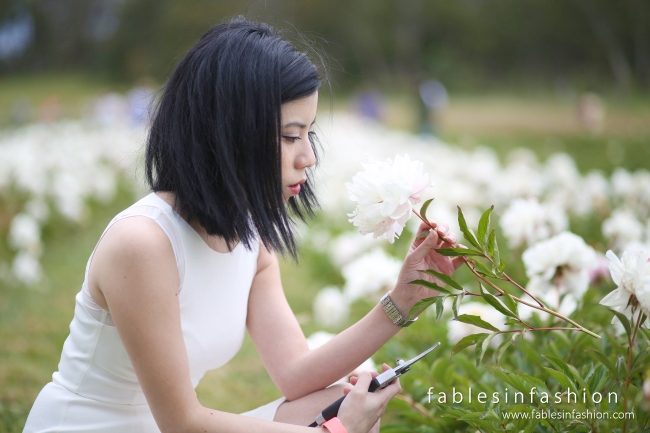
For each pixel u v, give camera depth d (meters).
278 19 1.71
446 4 40.47
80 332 1.48
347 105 27.98
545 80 39.91
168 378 1.38
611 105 25.33
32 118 20.27
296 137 1.43
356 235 4.54
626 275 1.29
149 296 1.37
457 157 7.18
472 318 1.41
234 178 1.36
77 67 45.84
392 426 1.94
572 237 1.88
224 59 1.38
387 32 40.16
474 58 41.66
